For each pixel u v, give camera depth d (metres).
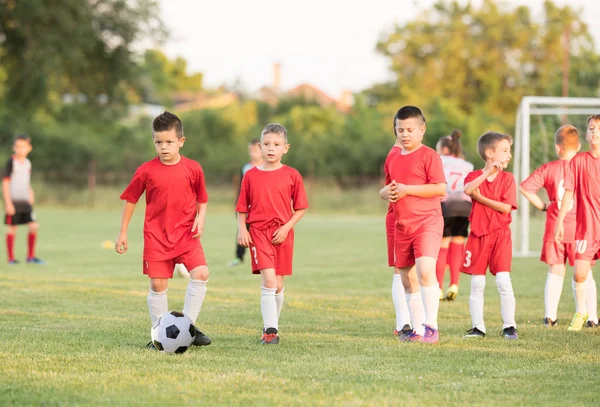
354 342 10.64
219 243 32.25
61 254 26.44
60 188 65.75
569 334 11.49
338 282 18.98
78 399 7.32
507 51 87.75
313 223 47.75
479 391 7.75
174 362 9.12
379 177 66.50
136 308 14.07
